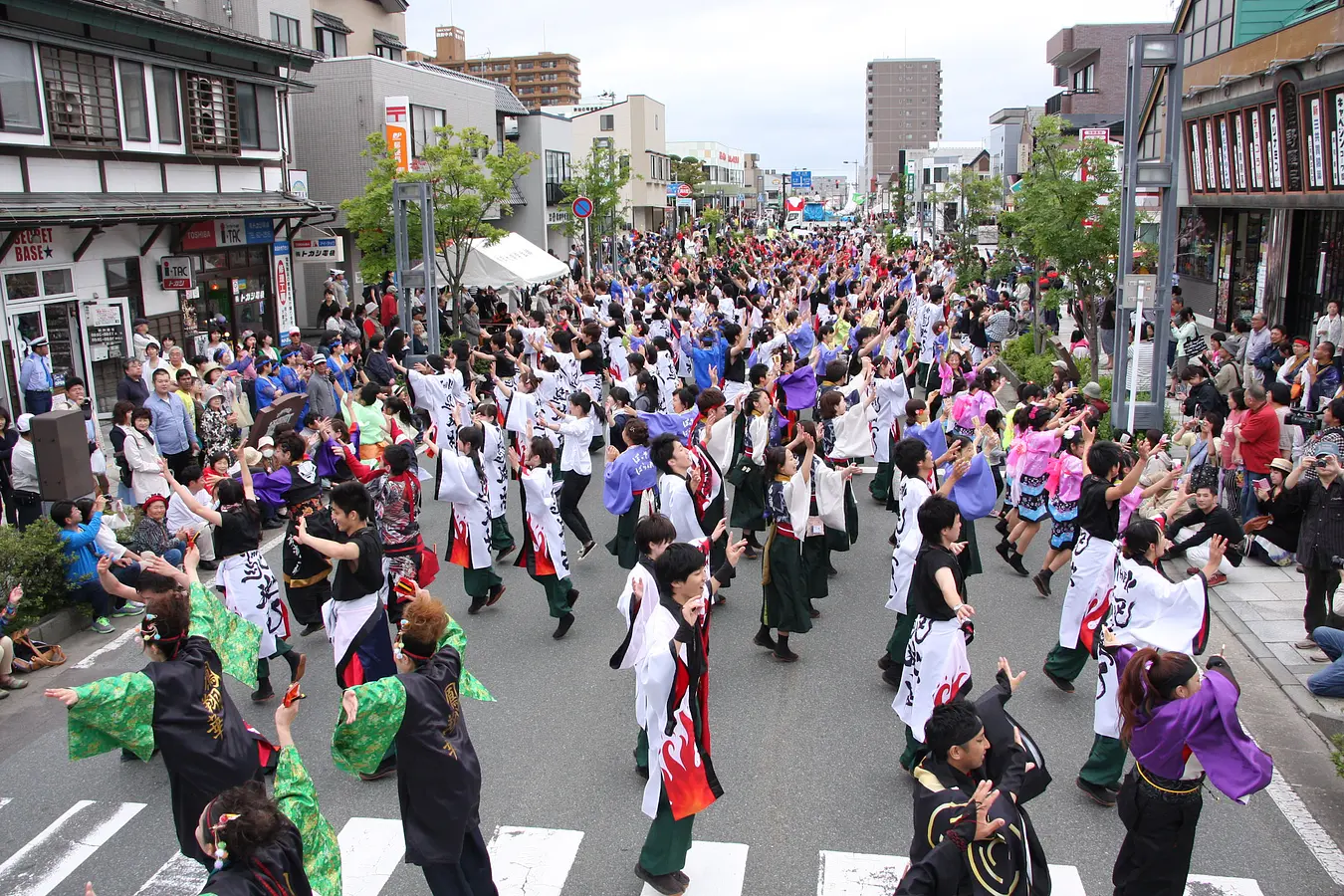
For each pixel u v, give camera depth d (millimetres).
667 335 20281
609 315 20469
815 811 6727
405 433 14867
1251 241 24547
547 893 5953
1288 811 6734
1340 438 9391
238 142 22250
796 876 6051
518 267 26219
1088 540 7891
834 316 23922
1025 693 8414
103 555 10227
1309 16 18750
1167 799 5148
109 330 18344
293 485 10438
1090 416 10742
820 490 8797
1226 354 16234
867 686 8570
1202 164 25203
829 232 91938
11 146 16156
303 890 4309
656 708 5605
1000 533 12781
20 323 16484
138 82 19109
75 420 11000
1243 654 9164
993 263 31312
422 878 6137
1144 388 18953
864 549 12258
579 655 9305
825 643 9469
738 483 11484
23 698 8820
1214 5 24516
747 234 63781
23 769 7621
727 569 6898
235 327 22750
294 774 4801
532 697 8477
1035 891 4492
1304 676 8555
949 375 17203
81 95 17656
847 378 13695
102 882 6207
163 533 10516
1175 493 11727
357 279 31641
